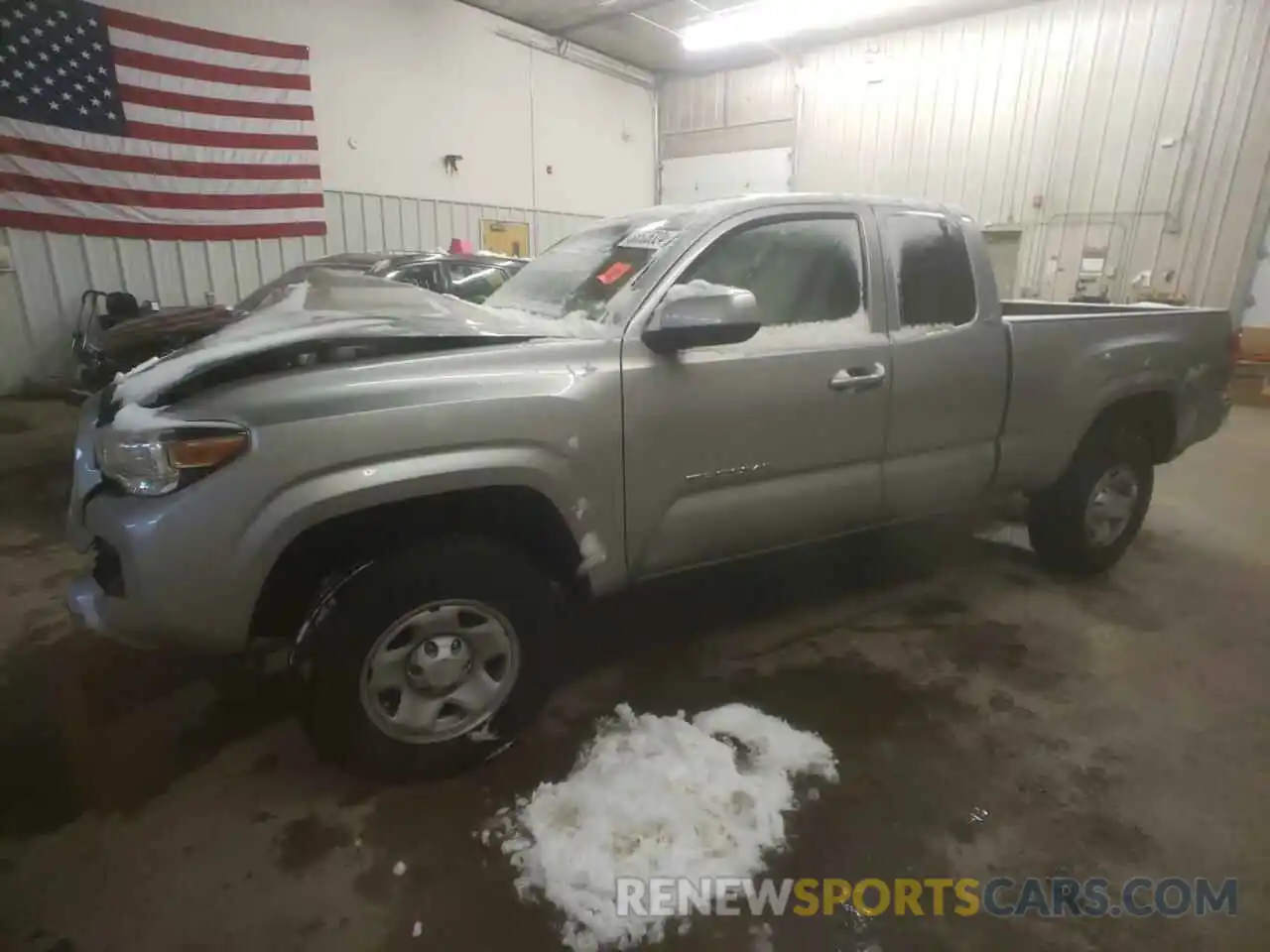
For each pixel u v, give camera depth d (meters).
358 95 9.37
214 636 1.82
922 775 2.18
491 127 11.02
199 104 7.98
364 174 9.62
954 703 2.56
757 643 2.99
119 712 2.49
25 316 7.33
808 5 10.34
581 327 2.31
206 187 8.20
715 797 2.04
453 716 2.15
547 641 2.23
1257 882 1.81
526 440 2.03
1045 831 1.97
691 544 2.44
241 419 1.77
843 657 2.87
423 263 6.79
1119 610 3.30
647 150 14.02
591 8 10.56
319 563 2.05
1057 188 10.36
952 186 11.23
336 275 2.68
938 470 2.94
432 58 10.07
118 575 1.90
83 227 7.46
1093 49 9.76
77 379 5.78
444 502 2.04
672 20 11.04
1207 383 3.74
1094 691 2.64
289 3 8.53
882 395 2.71
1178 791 2.12
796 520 2.63
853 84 11.83
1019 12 10.22
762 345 2.47
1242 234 9.23
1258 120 8.91
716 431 2.38
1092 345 3.28
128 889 1.77
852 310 2.71
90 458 2.08
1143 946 1.63
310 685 1.95
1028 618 3.22
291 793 2.11
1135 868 1.85
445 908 1.72
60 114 7.12
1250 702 2.58
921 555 3.94
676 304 2.16
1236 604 3.38
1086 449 3.43
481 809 2.04
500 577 2.09
